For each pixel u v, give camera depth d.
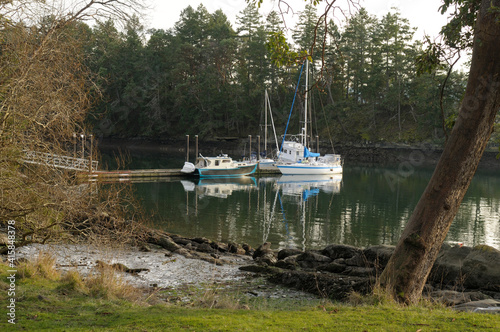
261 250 15.16
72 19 9.16
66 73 8.91
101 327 5.48
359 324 5.50
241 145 80.88
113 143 93.31
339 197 33.88
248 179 46.19
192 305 8.29
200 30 85.44
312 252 13.56
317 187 40.25
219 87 80.75
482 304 7.35
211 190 36.47
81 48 9.64
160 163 60.44
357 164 68.25
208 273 12.19
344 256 13.16
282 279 11.22
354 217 25.62
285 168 49.97
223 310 6.67
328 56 59.78
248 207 28.44
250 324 5.48
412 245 7.39
